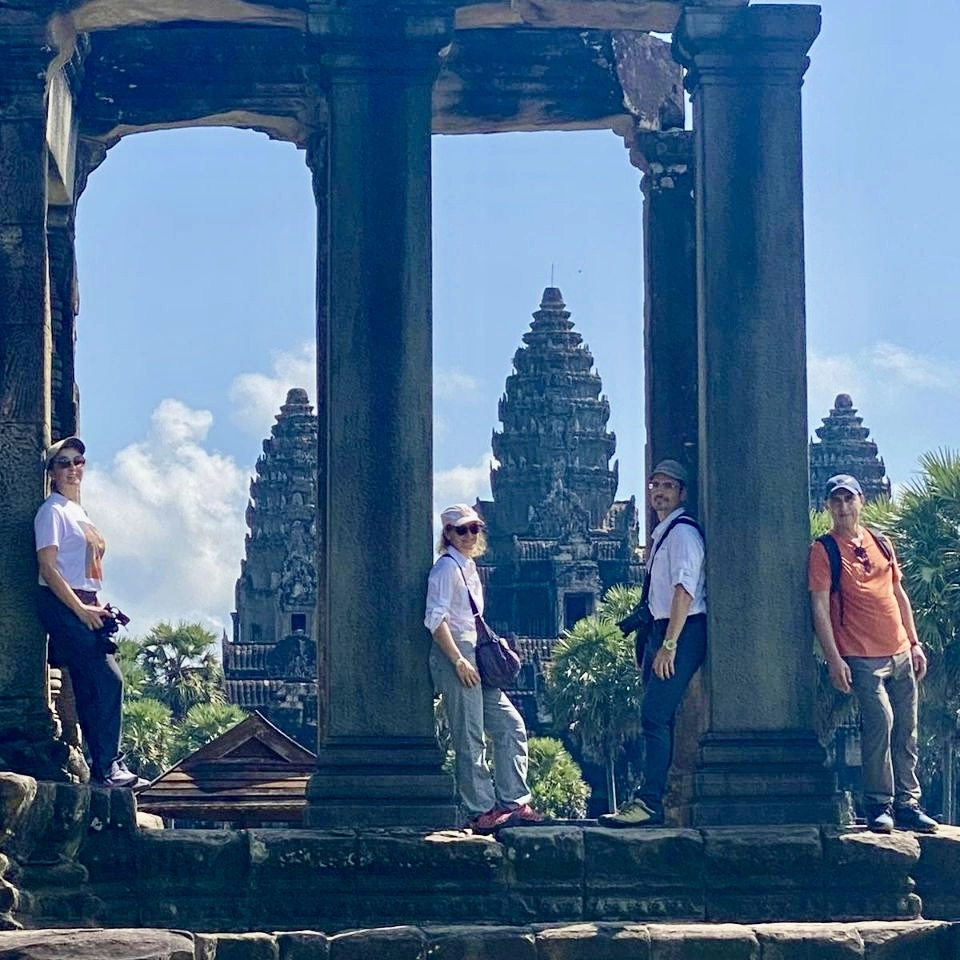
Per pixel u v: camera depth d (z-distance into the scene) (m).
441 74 15.84
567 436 120.81
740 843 12.55
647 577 13.53
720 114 13.70
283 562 118.75
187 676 83.94
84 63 15.73
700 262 13.71
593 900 12.41
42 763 12.83
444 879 12.34
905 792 13.18
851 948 11.65
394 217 13.37
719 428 13.48
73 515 13.01
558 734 83.94
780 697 13.26
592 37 15.93
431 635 12.98
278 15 13.84
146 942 10.10
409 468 13.17
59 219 15.78
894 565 13.32
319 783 12.84
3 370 13.18
